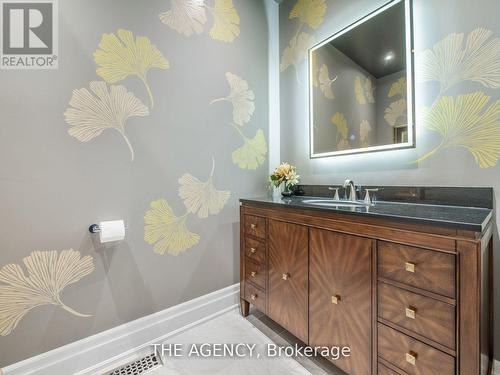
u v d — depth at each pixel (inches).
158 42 55.7
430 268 30.5
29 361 42.4
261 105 77.2
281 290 52.2
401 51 51.6
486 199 41.6
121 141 51.5
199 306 63.5
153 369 48.4
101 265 49.5
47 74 43.5
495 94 40.6
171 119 58.2
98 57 48.2
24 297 42.1
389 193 54.4
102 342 49.4
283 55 80.4
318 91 69.4
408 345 32.6
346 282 39.8
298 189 74.0
